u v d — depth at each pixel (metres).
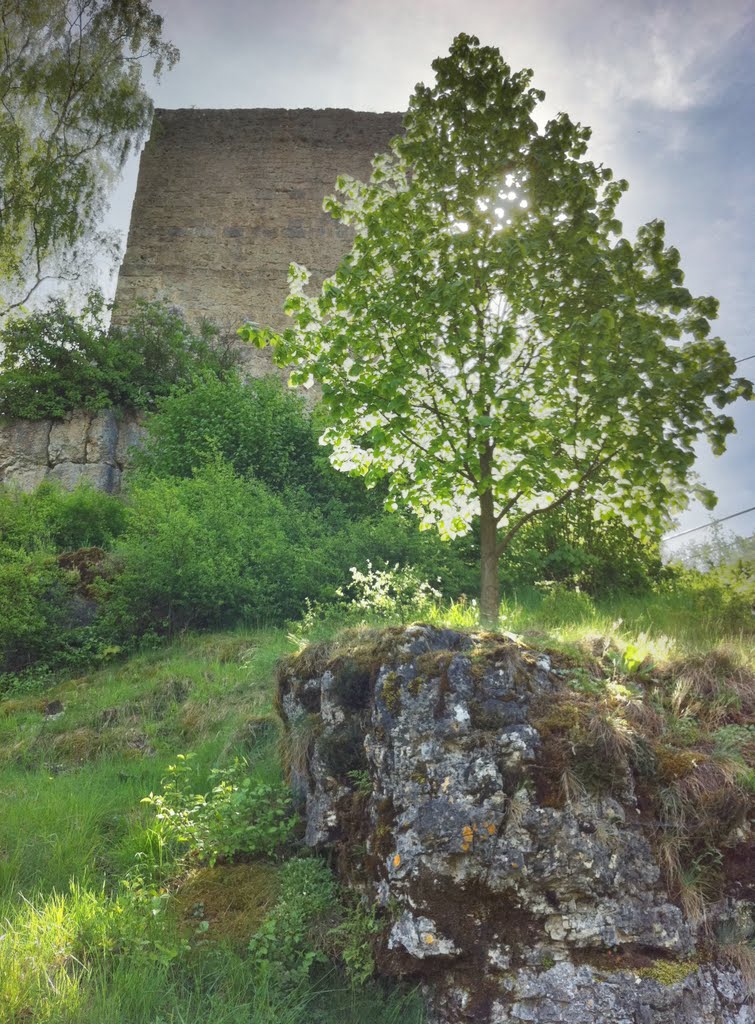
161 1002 4.37
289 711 6.04
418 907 4.46
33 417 19.20
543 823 4.52
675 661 6.02
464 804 4.58
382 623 8.73
